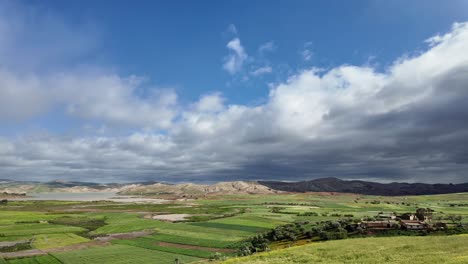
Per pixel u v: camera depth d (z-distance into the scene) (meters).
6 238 119.94
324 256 45.03
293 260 44.19
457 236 54.81
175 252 94.69
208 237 117.06
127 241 113.00
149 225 152.12
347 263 39.06
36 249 100.81
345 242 56.72
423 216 113.88
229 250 95.62
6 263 84.06
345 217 149.38
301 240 88.50
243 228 135.62
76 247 103.50
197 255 90.56
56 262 84.31
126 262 83.50
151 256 90.00
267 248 82.25
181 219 177.75
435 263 33.91
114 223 162.25
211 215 198.50
